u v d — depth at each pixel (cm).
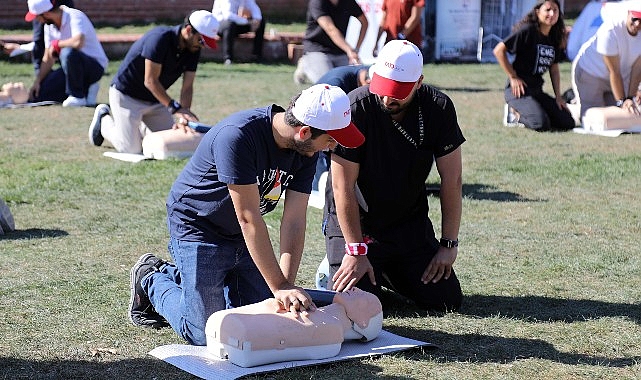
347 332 510
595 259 705
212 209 501
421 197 599
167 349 509
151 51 1045
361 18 1380
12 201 889
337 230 591
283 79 1961
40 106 1566
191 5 2792
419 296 587
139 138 1131
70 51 1547
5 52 2200
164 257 710
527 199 912
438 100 556
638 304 598
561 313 581
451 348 518
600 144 1209
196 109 1513
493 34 2331
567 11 2830
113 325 557
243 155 470
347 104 464
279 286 489
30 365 489
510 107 1363
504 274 667
